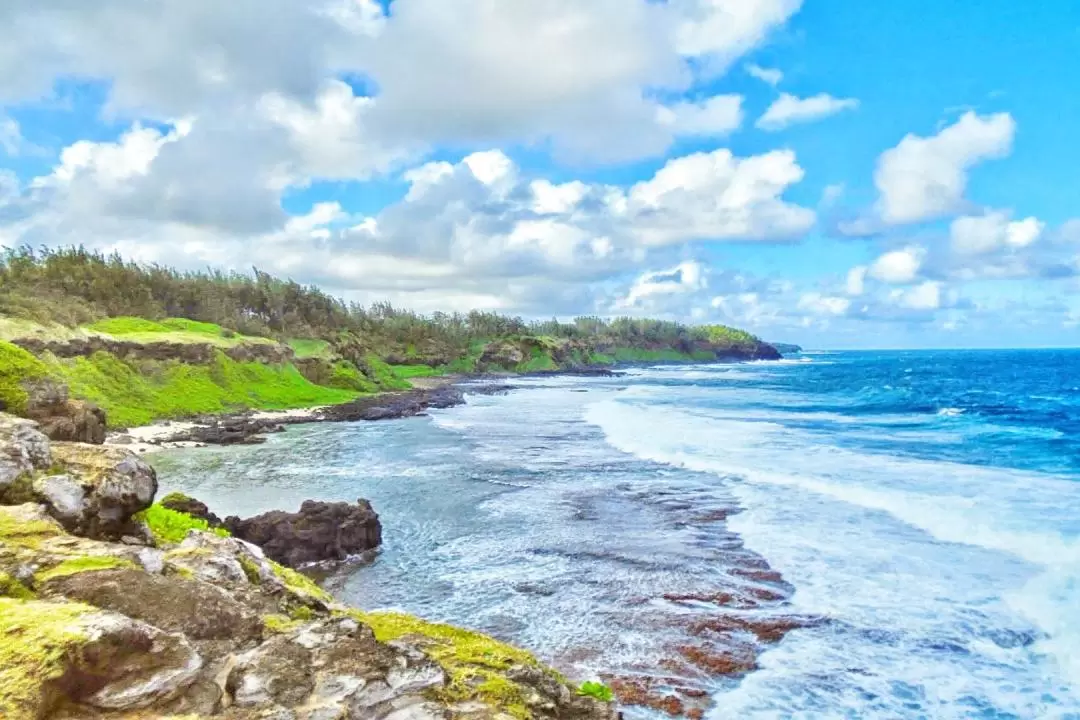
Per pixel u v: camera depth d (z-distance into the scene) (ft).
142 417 172.14
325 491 96.73
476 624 49.57
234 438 150.41
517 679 20.24
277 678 15.70
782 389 310.04
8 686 11.69
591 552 64.75
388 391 325.21
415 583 58.95
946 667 40.19
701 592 53.36
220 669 16.25
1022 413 179.22
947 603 48.57
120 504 24.31
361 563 64.85
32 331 170.30
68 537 19.38
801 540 64.39
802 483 88.89
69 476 23.30
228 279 460.55
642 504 82.28
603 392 318.24
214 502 90.53
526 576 59.21
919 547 60.75
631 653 43.93
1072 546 59.11
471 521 78.33
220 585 21.40
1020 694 37.09
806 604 49.88
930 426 154.81
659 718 36.52
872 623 46.19
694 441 132.98
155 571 19.21
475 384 408.05
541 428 170.30
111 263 365.81
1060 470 96.68
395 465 117.60
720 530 69.62
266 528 66.39
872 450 117.80
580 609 51.39
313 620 21.36
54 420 36.68
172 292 384.47
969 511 71.61
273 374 256.32
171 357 213.25
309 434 164.55
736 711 36.81
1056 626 44.24
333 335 410.11
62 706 12.68
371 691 16.38
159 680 14.11
